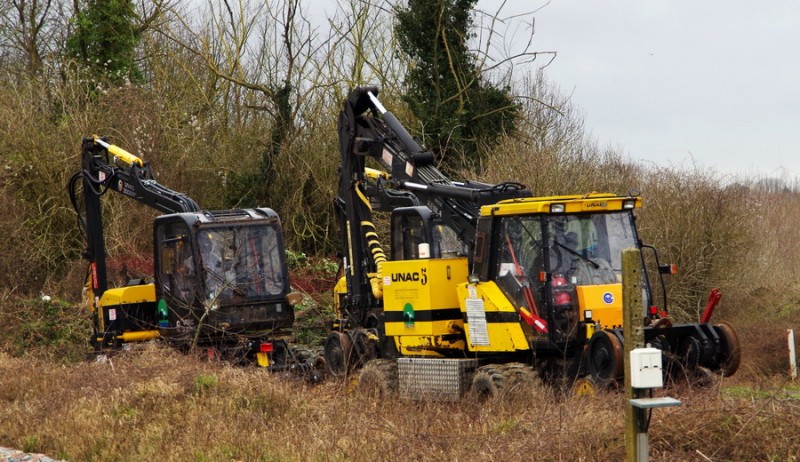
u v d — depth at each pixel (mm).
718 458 14461
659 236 37156
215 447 17141
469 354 24094
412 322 24531
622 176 38469
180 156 46188
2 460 17344
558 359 21828
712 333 20547
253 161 48719
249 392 20984
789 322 37844
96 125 44344
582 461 14508
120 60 52969
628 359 11898
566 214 21938
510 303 22109
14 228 40250
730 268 38375
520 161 37594
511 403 20016
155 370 23406
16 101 44344
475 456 15352
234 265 28875
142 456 17109
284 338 29844
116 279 40031
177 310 29109
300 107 48344
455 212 25062
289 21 47844
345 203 29281
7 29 57062
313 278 43844
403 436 16922
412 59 46875
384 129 28156
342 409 19953
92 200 33000
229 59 48812
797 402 15492
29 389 23703
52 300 36688
